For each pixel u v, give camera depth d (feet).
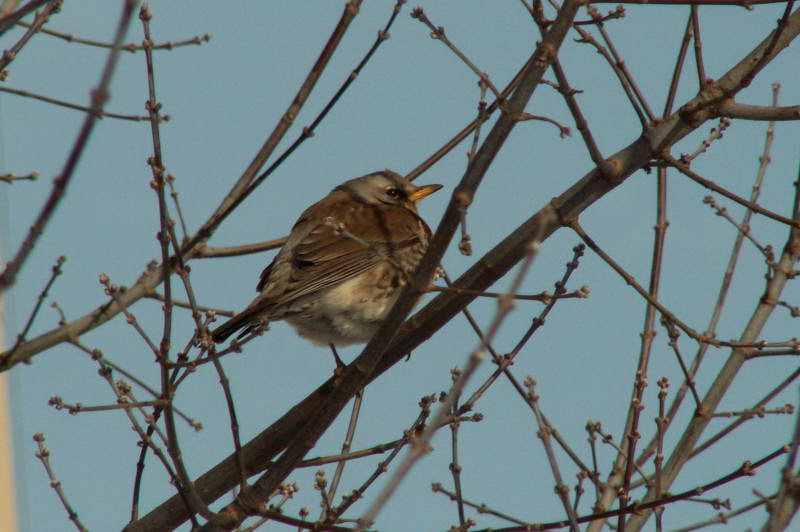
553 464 33.40
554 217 35.47
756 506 33.63
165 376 32.42
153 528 37.22
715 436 37.99
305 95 35.27
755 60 34.83
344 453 37.45
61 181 22.75
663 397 36.68
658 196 40.32
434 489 37.11
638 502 35.22
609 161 34.71
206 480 38.73
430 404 35.73
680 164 34.35
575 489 34.91
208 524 34.68
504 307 20.58
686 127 34.58
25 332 32.45
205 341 34.01
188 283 34.55
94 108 21.30
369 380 38.22
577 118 33.63
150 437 34.35
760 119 34.12
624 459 38.32
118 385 34.42
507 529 34.47
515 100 31.04
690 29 37.52
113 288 34.12
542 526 34.42
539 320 36.04
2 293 25.36
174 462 33.30
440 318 37.11
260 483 34.78
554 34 30.83
